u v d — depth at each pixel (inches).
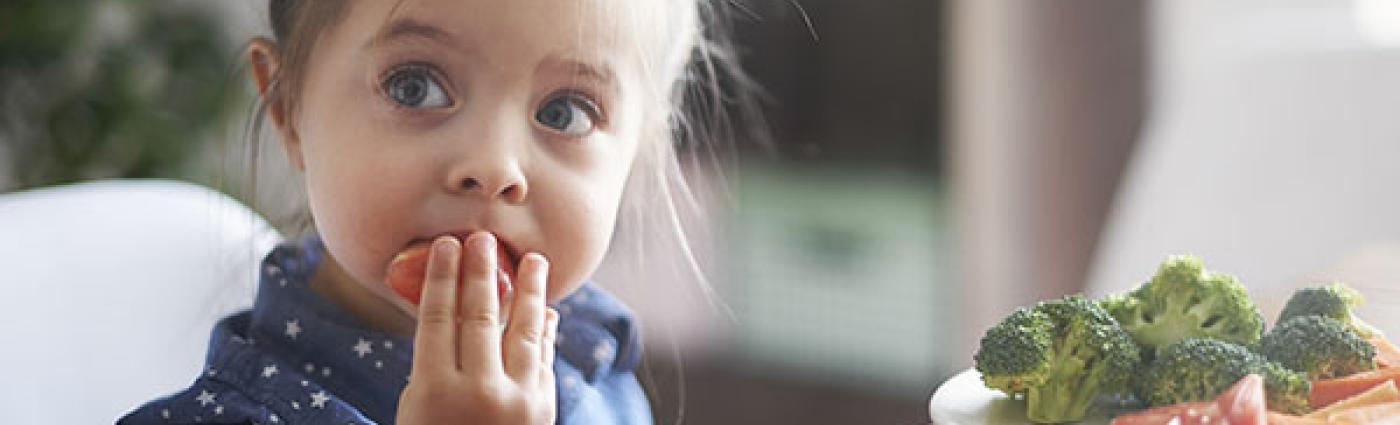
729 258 81.8
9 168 76.9
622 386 37.3
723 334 82.7
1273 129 59.1
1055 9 65.5
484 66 29.2
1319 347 27.3
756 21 79.4
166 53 77.8
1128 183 62.1
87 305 38.7
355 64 29.5
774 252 82.2
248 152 37.2
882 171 77.8
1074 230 66.2
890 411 79.5
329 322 32.8
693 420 83.8
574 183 29.9
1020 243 67.7
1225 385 26.3
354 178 29.3
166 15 78.7
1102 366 27.1
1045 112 66.3
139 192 40.5
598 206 30.2
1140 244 59.6
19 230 38.4
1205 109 61.2
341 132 29.6
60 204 39.5
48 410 37.7
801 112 79.6
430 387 27.3
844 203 79.5
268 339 32.9
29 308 37.9
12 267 37.9
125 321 39.1
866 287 79.8
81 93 76.2
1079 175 65.8
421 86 29.3
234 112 75.5
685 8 34.4
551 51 29.4
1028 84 66.5
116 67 76.3
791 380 82.8
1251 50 60.8
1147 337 28.2
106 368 38.7
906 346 78.7
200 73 77.2
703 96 40.6
